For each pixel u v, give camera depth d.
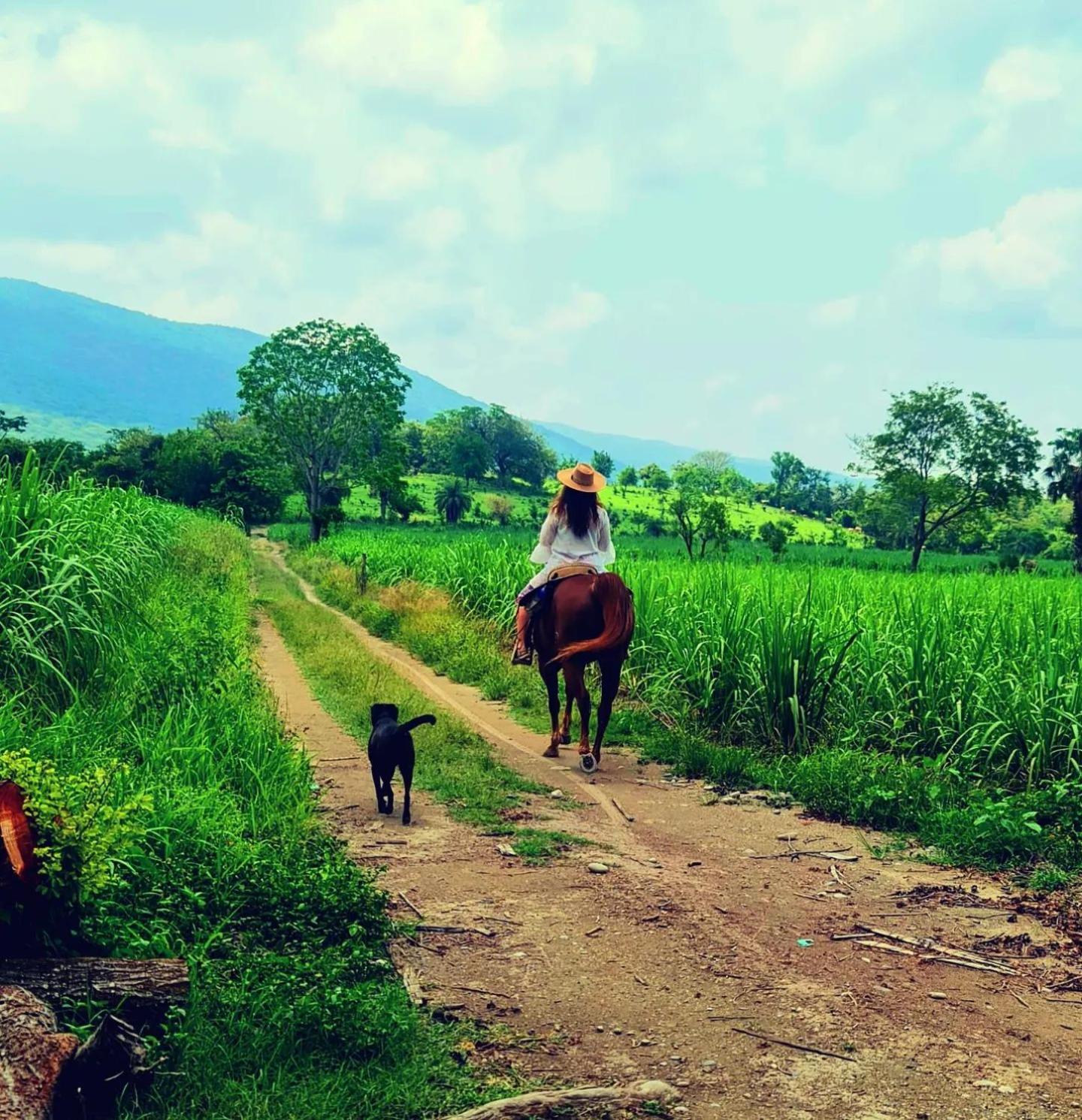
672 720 12.02
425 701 12.63
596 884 6.64
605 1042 4.50
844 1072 4.28
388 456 94.81
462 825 7.92
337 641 18.25
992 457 58.28
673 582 16.19
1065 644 10.80
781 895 6.60
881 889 6.77
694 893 6.54
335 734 11.15
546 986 5.07
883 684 10.52
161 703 8.77
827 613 12.67
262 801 7.36
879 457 60.19
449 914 6.00
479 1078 4.13
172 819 6.12
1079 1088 4.18
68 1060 3.53
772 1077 4.22
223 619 13.73
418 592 24.89
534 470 199.50
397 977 5.00
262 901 5.30
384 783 8.12
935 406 58.06
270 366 89.25
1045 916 6.26
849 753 9.43
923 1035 4.63
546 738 11.70
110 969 4.12
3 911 4.08
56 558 8.75
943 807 8.35
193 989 4.23
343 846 7.09
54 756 6.54
